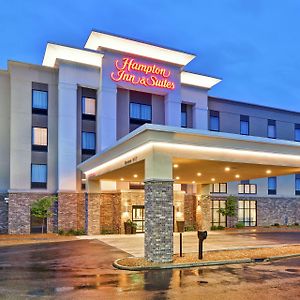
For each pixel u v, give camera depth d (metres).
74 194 29.64
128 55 31.91
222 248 19.84
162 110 33.81
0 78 30.56
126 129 32.00
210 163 18.23
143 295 10.30
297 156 19.41
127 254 18.11
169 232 15.60
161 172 15.72
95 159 23.86
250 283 11.80
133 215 29.89
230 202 35.16
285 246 20.91
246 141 17.50
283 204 40.28
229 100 38.41
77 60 30.62
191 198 33.97
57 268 14.50
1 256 17.67
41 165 30.03
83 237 26.55
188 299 9.91
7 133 30.27
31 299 9.88
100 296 10.19
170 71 33.53
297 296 10.23
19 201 29.00
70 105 30.20
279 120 41.56
